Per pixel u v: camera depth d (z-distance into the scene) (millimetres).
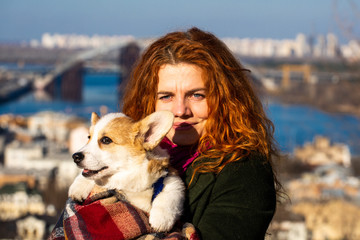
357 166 84375
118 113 5066
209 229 4312
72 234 4195
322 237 45500
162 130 4703
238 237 4262
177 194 4562
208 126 4930
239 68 5250
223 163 4656
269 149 5117
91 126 5012
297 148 93812
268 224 4477
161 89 4973
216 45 5195
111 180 4633
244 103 5047
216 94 4926
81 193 4652
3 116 176750
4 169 103375
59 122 161875
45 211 75500
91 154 4668
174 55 4922
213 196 4578
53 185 89000
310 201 54469
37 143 133625
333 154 93125
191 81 4887
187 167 4941
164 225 4301
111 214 4270
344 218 49469
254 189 4453
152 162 4664
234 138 4902
